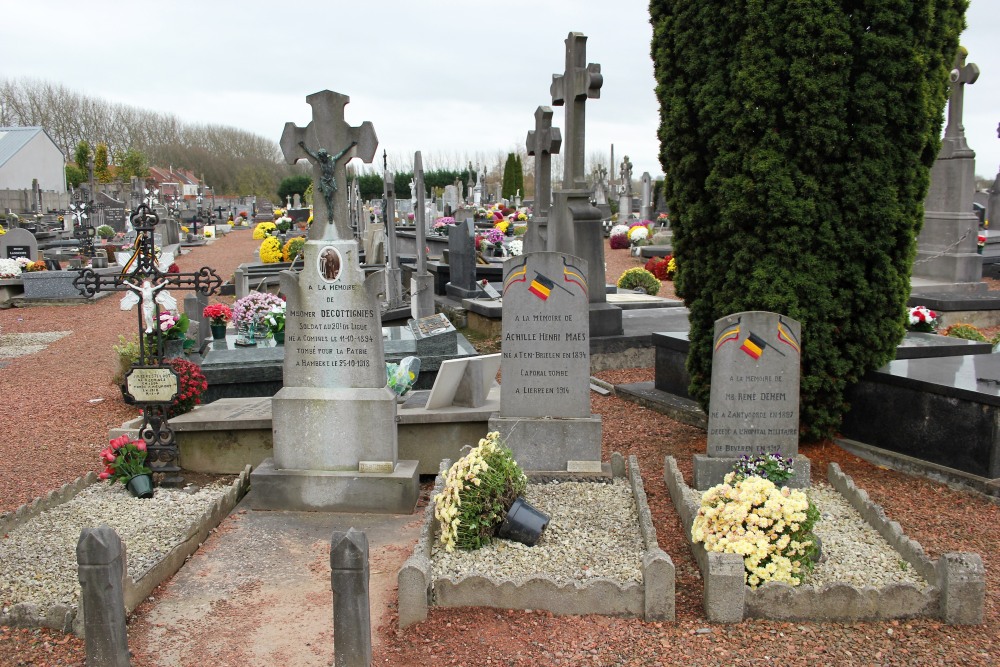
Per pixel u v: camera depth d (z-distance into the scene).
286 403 7.25
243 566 6.12
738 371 7.14
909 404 7.93
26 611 5.15
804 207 7.87
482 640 4.98
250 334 11.43
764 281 8.07
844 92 7.69
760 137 8.00
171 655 4.90
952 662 4.73
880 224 7.96
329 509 7.23
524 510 6.07
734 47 8.00
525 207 55.69
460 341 12.00
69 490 7.24
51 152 70.31
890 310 8.26
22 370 13.77
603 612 5.28
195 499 7.25
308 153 7.14
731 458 7.20
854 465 8.08
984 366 8.48
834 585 5.15
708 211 8.57
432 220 37.41
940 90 8.09
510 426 7.58
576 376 7.59
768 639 4.99
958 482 7.44
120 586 4.61
